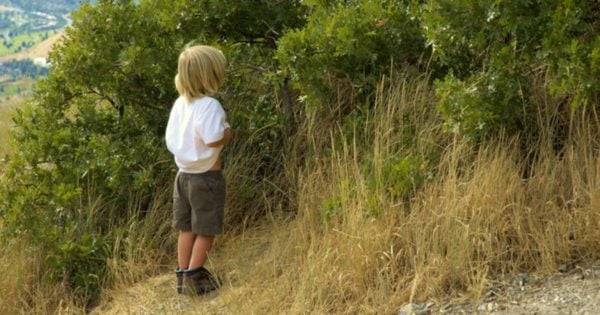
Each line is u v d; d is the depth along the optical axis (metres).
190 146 5.38
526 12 5.33
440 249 4.96
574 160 5.21
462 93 5.43
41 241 6.45
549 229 4.87
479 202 5.02
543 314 4.34
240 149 6.86
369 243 5.02
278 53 6.21
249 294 5.37
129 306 5.81
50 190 6.61
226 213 6.63
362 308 4.78
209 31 7.11
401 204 5.23
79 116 7.11
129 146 6.86
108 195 6.77
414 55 6.34
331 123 6.66
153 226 6.56
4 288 6.29
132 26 6.73
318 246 5.39
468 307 4.57
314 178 6.11
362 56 6.15
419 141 5.76
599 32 5.58
